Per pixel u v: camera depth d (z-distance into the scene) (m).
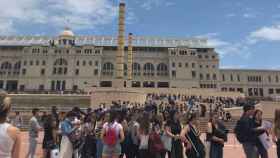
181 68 133.50
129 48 97.31
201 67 137.38
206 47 141.62
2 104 5.62
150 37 144.62
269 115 53.88
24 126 41.44
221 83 140.38
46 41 145.75
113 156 12.34
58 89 127.88
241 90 140.75
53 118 14.13
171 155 13.60
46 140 13.86
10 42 143.88
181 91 96.25
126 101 57.75
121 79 70.94
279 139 11.18
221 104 65.56
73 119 14.30
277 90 141.88
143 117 12.81
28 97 76.81
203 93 97.00
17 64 135.25
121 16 71.75
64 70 130.12
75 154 15.26
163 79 133.25
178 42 145.12
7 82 133.12
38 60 131.00
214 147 12.96
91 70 129.88
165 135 13.50
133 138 13.78
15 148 5.60
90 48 131.50
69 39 138.75
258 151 12.75
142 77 133.12
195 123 12.39
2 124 5.61
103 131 12.59
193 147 12.01
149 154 12.40
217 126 13.21
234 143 28.72
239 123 12.83
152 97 74.56
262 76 142.62
